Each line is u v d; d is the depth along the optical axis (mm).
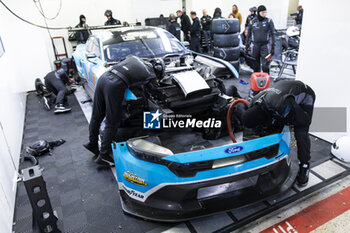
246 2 10141
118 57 3576
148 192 1995
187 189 1868
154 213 2045
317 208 2234
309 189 2408
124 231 2045
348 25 2760
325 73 3100
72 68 6898
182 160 1820
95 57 3670
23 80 5680
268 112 2061
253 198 2111
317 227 2043
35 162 3076
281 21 10914
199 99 2533
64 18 7809
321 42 3072
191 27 8477
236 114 2729
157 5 9945
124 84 2188
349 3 2717
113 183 2668
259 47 5684
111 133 2412
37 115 4715
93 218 2199
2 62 3795
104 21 8414
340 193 2404
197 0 10398
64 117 4535
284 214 2184
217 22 6176
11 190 2514
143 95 2377
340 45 2881
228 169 1906
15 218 2303
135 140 2094
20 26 5836
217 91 2658
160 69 2627
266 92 2088
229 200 2090
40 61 6199
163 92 2430
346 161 2762
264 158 2029
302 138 2273
